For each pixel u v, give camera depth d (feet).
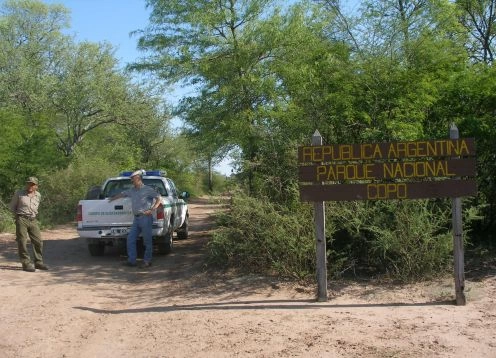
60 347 18.93
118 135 114.21
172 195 42.57
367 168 23.17
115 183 42.09
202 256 37.52
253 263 30.45
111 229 37.09
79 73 99.04
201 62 44.80
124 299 26.11
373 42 35.22
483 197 32.22
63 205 73.00
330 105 32.42
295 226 27.61
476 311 21.38
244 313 22.22
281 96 41.57
